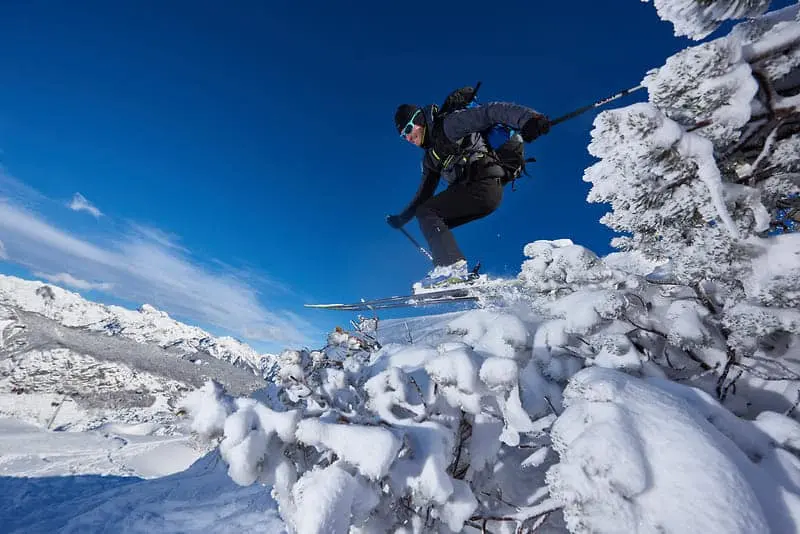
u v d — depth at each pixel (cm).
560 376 216
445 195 378
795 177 191
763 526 106
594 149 197
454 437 180
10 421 8569
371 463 137
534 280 264
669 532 106
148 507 541
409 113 371
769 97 186
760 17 200
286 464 158
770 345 211
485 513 205
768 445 147
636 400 137
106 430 7075
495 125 334
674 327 206
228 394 167
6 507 852
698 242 193
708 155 176
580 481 116
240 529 424
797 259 172
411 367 230
